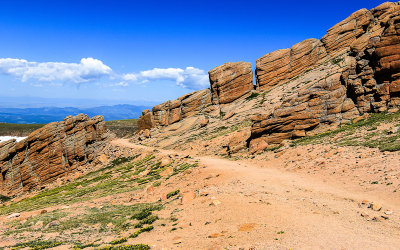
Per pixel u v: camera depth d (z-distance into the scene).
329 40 103.06
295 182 29.25
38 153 92.06
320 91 54.97
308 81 89.38
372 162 28.06
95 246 17.91
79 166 96.56
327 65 93.50
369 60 52.12
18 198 75.31
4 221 30.58
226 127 90.38
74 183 72.31
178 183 39.31
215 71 117.00
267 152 51.44
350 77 53.91
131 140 122.75
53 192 64.38
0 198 84.06
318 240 13.64
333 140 42.03
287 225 16.36
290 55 108.94
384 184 22.52
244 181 31.69
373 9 100.06
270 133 56.97
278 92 98.81
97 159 94.25
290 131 54.44
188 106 123.06
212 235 16.27
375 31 78.44
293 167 36.56
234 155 58.94
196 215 21.75
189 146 83.56
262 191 26.02
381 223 16.16
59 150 94.06
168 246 15.89
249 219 18.44
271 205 20.89
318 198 22.75
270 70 111.31
